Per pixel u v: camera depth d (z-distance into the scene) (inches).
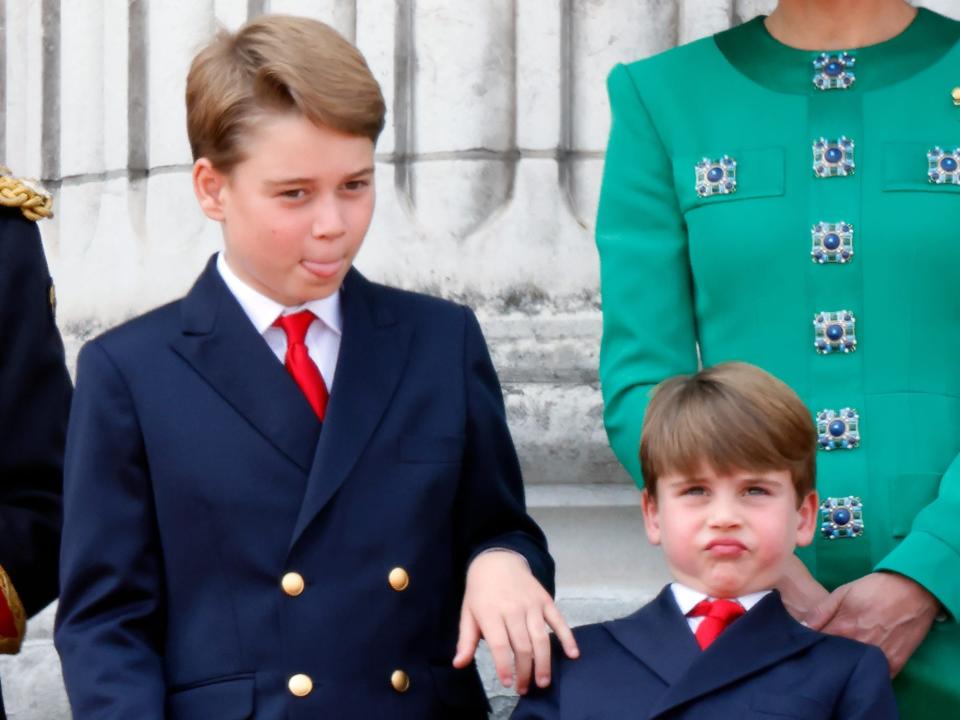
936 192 456.4
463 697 431.8
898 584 430.6
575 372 652.1
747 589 426.3
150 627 422.6
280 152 409.4
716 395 426.6
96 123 755.4
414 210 672.4
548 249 663.1
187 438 420.2
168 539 420.8
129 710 399.5
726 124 473.4
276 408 423.2
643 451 440.1
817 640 419.2
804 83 469.7
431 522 428.1
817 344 456.4
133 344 429.7
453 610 437.7
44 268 468.8
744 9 673.6
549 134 668.7
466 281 662.5
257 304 434.0
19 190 465.1
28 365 457.4
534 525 456.4
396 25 675.4
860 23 471.5
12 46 829.8
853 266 456.8
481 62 671.8
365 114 414.3
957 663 448.8
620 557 633.6
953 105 462.3
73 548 420.8
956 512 436.1
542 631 415.2
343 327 435.2
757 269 462.3
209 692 411.2
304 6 689.6
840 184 460.8
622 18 674.2
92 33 761.6
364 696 413.7
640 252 479.8
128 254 722.8
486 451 442.3
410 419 431.8
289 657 411.5
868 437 452.8
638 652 423.5
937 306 454.0
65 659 415.8
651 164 482.9
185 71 713.6
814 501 441.4
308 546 415.8
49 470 459.5
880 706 409.4
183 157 712.4
